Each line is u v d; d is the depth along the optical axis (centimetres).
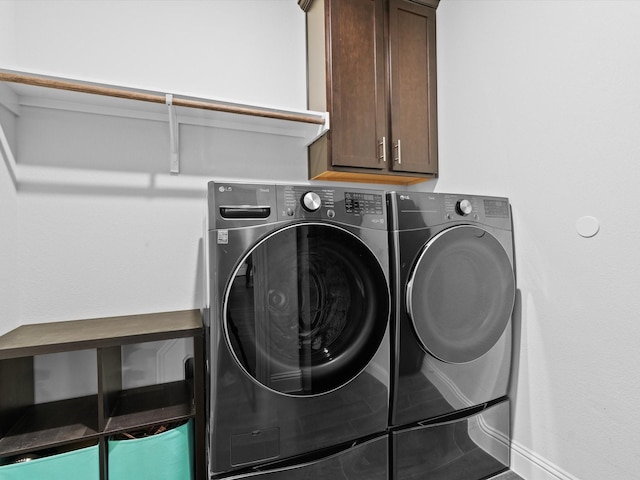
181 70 172
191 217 173
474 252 143
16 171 142
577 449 130
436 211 137
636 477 114
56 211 150
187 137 173
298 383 116
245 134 186
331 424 121
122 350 153
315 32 186
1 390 115
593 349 126
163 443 121
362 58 180
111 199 159
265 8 191
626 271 116
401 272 130
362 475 125
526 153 149
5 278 129
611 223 120
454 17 188
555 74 137
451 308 138
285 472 113
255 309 110
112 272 158
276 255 113
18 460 111
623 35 116
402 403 132
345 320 125
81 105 151
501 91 160
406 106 191
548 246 141
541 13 142
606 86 121
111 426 121
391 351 131
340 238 121
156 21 168
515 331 155
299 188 118
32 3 147
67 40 152
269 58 192
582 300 129
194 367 130
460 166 185
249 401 111
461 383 142
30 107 145
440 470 138
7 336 123
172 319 150
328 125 171
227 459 109
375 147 183
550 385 140
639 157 112
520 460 151
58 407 138
